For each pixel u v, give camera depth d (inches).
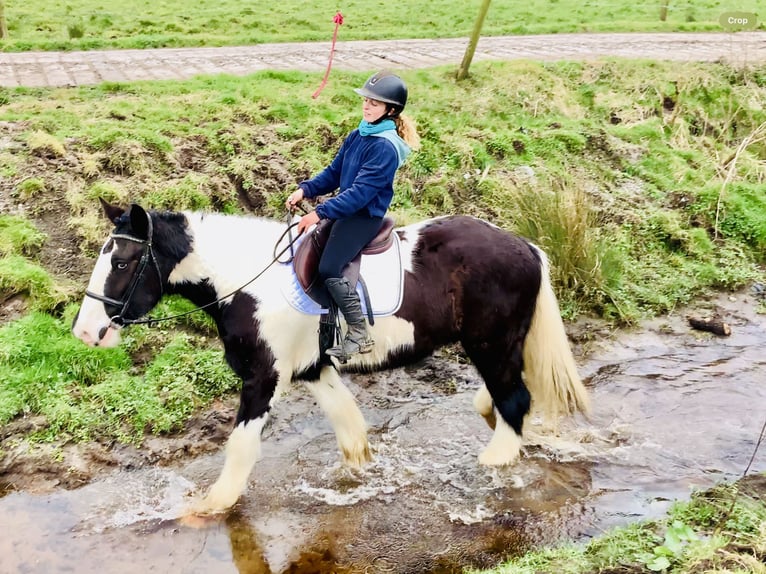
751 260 298.0
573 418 196.9
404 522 158.2
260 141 292.5
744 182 336.8
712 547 133.4
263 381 155.1
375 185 142.4
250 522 157.2
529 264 165.2
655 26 611.2
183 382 199.5
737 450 183.3
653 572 129.8
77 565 143.4
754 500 154.7
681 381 217.2
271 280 153.3
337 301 148.7
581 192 263.0
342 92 346.9
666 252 294.2
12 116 287.4
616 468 176.4
